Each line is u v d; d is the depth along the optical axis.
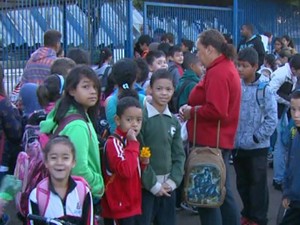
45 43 6.95
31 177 3.79
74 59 6.12
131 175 4.09
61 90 4.63
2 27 8.29
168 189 4.44
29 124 4.62
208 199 4.56
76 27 9.41
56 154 3.44
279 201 6.77
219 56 4.63
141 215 4.43
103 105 4.84
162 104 4.48
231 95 4.65
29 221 3.41
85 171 3.69
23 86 5.62
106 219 4.36
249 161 5.43
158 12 11.28
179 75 7.27
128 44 10.36
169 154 4.51
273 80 7.52
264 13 14.10
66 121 3.76
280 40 12.16
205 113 4.59
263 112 5.38
